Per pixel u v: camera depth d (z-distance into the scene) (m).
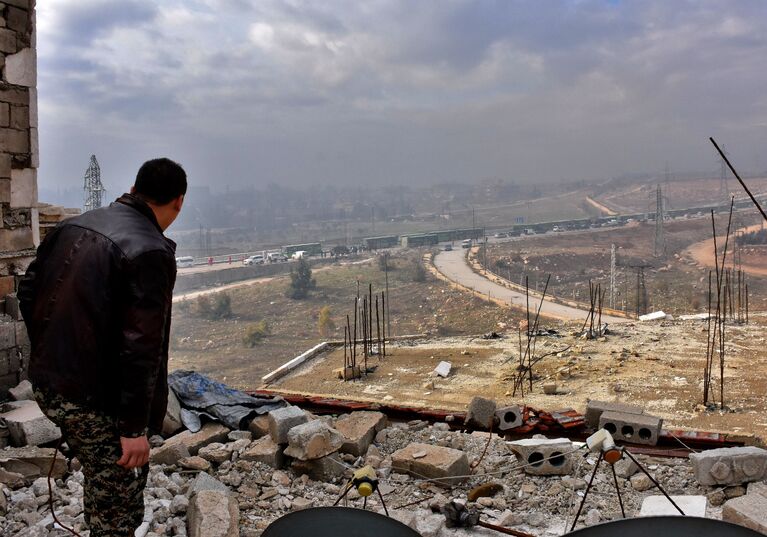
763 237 161.12
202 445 6.61
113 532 3.52
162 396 3.63
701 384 17.25
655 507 5.15
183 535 4.82
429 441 7.09
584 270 136.88
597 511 5.29
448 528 5.11
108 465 3.42
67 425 3.31
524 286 113.06
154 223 3.60
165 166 3.61
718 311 17.23
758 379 17.39
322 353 24.72
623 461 6.09
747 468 5.59
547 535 5.02
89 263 3.26
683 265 141.38
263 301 115.19
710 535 2.71
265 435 6.76
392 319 95.12
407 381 20.11
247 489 5.81
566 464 6.02
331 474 6.09
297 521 3.19
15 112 7.97
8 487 5.50
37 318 3.34
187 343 93.88
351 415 7.38
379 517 3.20
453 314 91.00
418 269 119.94
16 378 7.80
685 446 6.71
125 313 3.26
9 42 7.87
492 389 18.47
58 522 4.42
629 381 17.95
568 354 21.36
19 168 8.06
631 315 68.81
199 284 138.88
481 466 6.40
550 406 16.50
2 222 7.86
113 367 3.36
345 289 119.06
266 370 81.00
